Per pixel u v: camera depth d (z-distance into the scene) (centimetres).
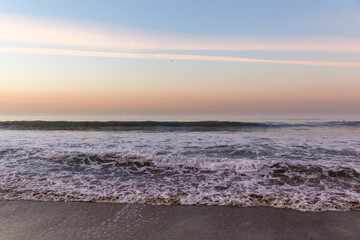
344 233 304
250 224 329
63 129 1379
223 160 604
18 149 727
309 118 2491
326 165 566
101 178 518
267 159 634
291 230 313
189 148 779
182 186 470
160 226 325
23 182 491
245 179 504
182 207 382
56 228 320
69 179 511
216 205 388
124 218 348
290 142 886
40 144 843
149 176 530
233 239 293
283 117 2792
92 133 1194
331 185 465
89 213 363
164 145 831
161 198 414
